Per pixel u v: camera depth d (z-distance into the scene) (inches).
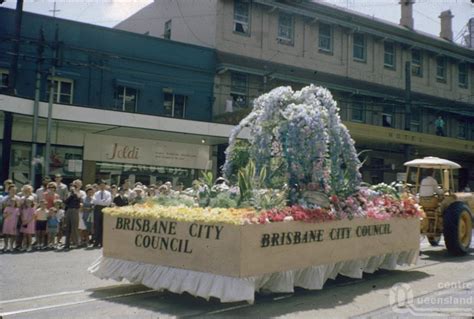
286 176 316.5
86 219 500.7
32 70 740.7
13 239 474.3
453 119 1286.9
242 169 318.7
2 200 475.8
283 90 343.6
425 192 484.4
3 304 254.8
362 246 319.3
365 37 1140.5
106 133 756.6
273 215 260.2
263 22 987.3
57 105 639.1
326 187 317.1
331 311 246.7
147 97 846.5
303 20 1041.5
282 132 323.9
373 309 252.4
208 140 821.2
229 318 231.5
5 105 601.9
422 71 1248.2
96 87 795.4
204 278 247.3
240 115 815.7
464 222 468.1
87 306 252.5
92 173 751.7
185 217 258.7
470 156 1262.3
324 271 288.7
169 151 816.3
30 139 716.0
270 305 257.1
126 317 232.2
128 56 825.5
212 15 945.5
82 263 389.4
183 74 882.8
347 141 343.0
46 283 308.7
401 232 357.7
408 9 1259.8
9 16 722.8
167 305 255.3
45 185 536.7
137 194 517.3
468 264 408.2
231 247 240.2
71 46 765.3
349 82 1059.9
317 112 319.6
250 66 931.3
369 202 340.5
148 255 273.6
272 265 254.2
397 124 1152.2
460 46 1317.7
